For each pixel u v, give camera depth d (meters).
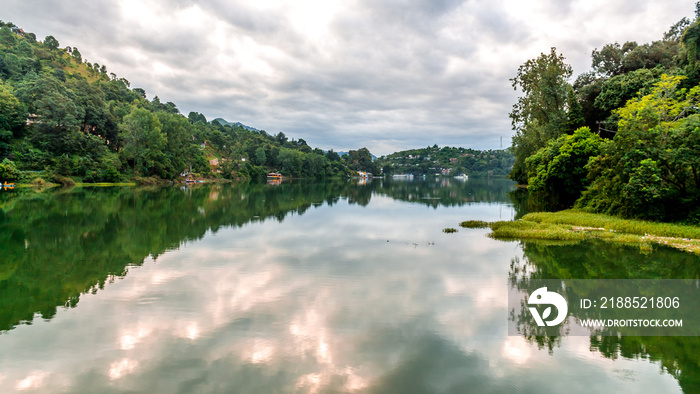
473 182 167.25
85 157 91.25
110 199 55.03
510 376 9.14
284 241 26.42
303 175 197.50
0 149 82.62
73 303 13.80
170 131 116.81
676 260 19.97
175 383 8.68
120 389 8.46
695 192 27.61
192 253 22.25
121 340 10.84
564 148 41.09
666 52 49.47
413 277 17.42
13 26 176.25
